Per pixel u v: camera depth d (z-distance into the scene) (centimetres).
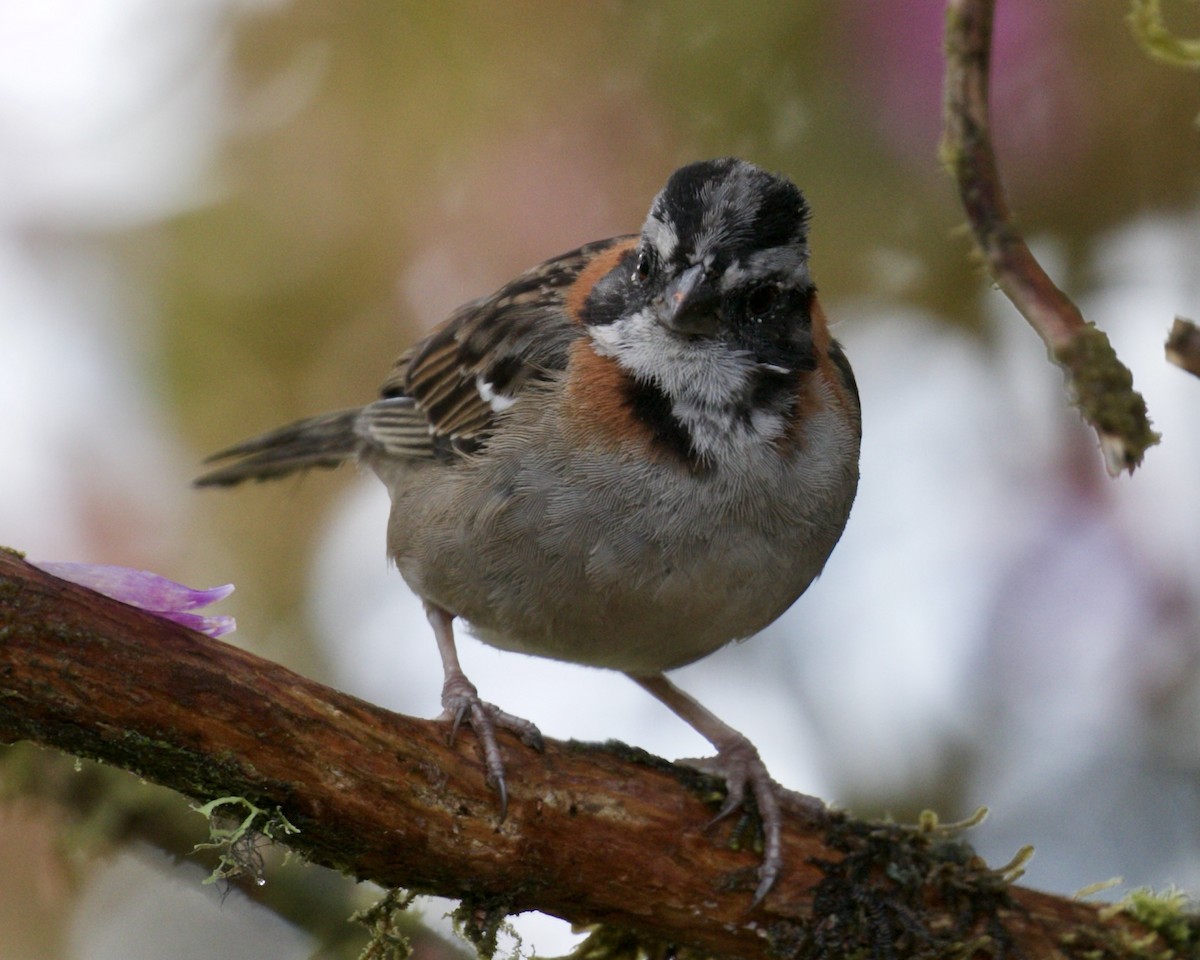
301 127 1084
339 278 1093
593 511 829
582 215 1047
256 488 1145
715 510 821
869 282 1076
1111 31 989
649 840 720
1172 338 536
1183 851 1040
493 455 852
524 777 696
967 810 1060
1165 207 1038
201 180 1110
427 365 966
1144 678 1034
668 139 1038
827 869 746
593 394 837
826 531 855
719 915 735
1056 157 1020
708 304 816
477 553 862
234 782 630
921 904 745
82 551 1100
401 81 1064
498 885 696
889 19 1003
